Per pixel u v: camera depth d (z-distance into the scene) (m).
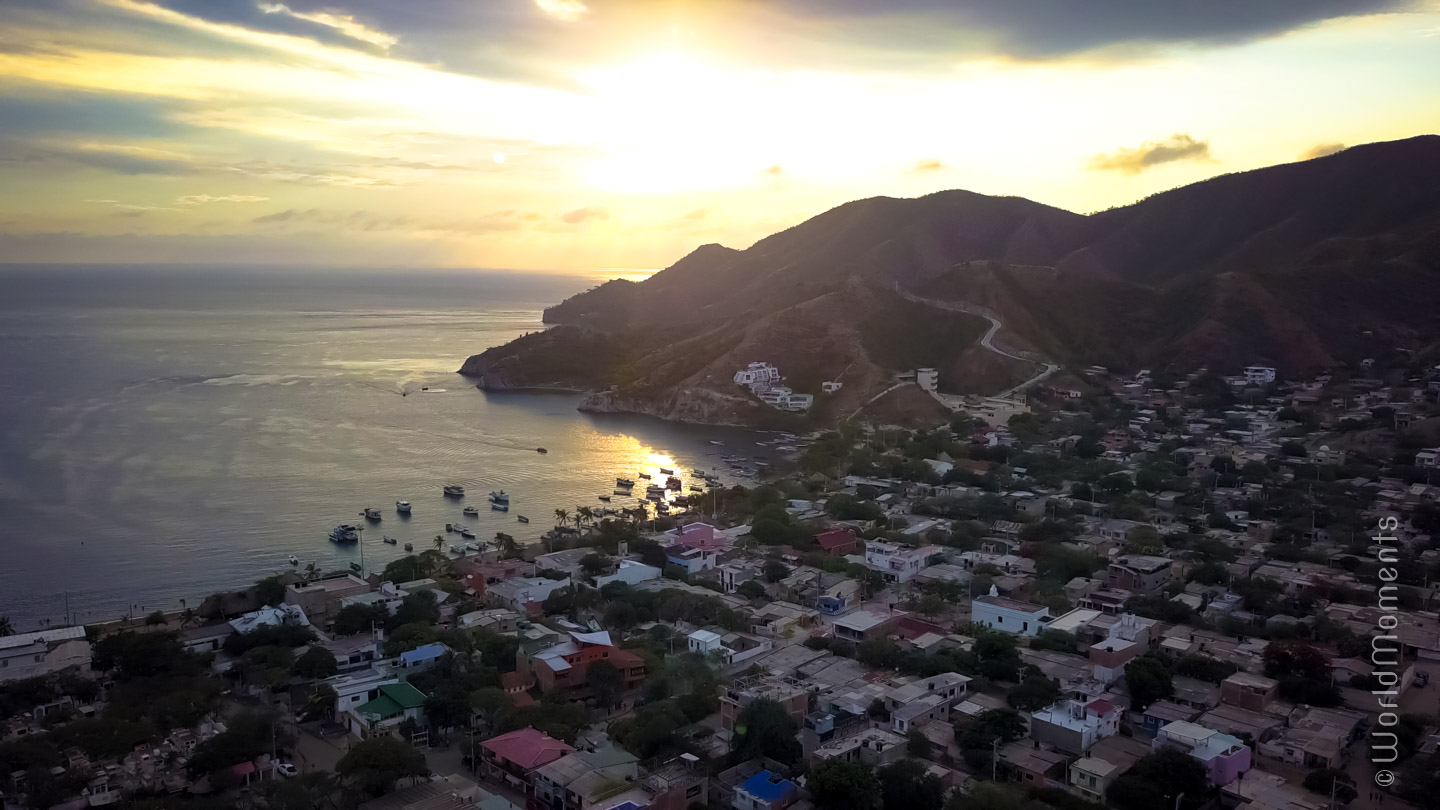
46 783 86.25
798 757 90.19
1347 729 94.38
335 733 102.38
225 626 130.00
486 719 101.44
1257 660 112.50
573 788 82.44
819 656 117.06
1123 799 82.50
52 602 151.25
